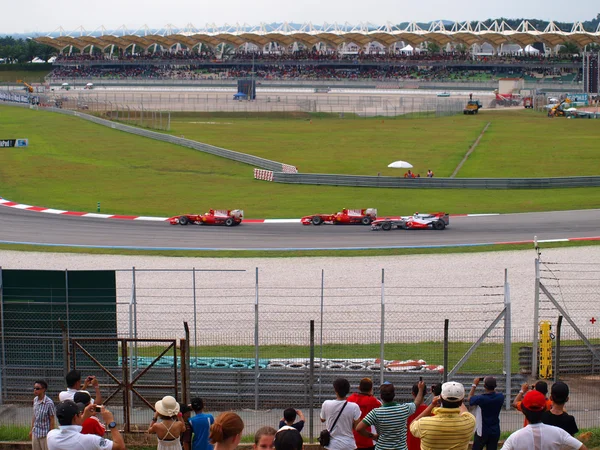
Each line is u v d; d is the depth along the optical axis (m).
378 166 71.88
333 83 180.25
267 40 195.62
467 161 73.81
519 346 23.95
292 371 19.59
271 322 25.98
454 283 31.84
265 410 18.94
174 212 52.22
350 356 22.59
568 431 11.14
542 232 43.59
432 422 10.48
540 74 193.38
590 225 45.41
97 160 76.94
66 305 19.75
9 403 19.27
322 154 79.94
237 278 33.00
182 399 16.42
